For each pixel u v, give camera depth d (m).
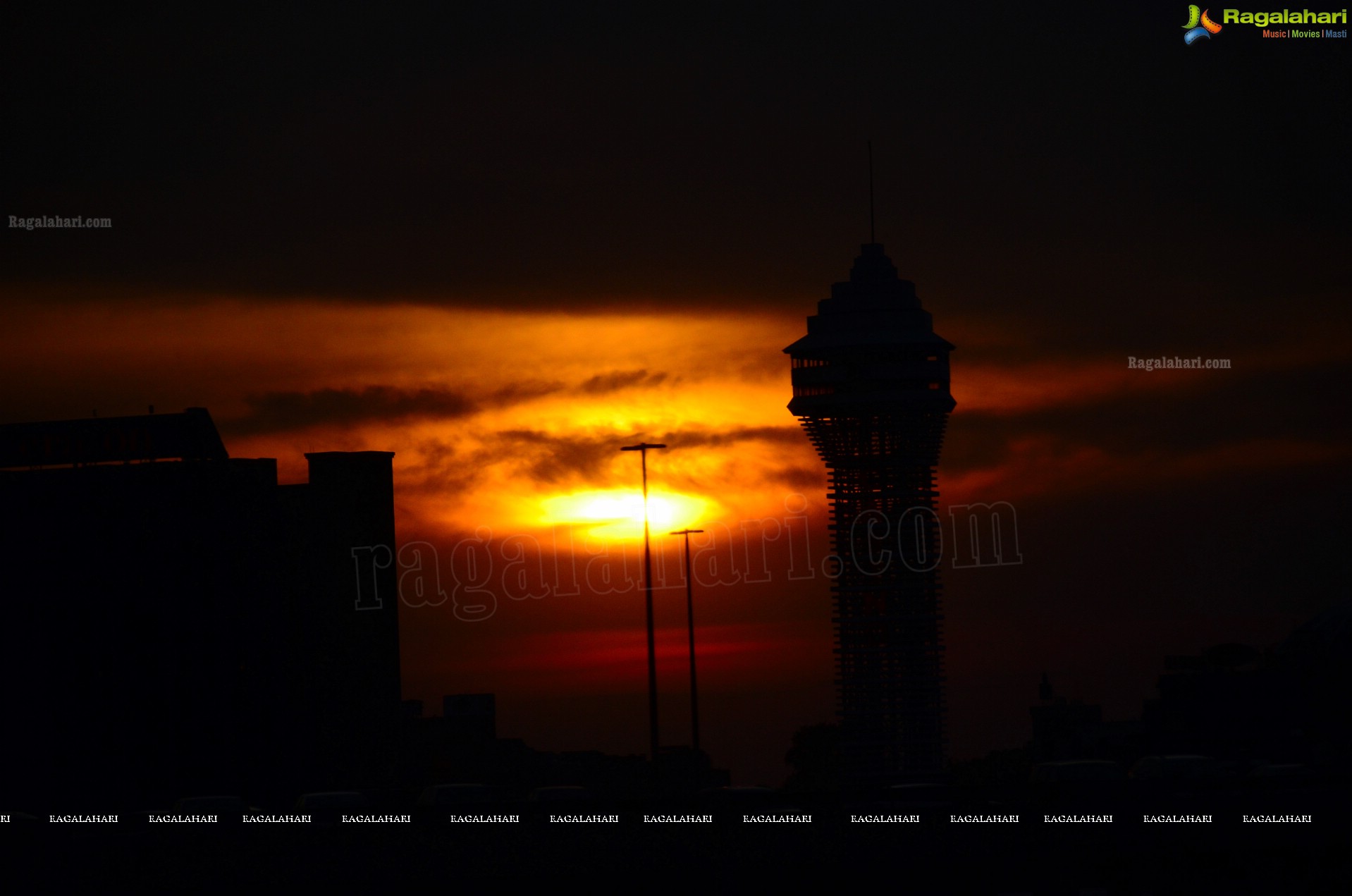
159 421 154.25
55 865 65.12
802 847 63.44
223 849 65.56
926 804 66.38
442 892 64.62
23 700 150.75
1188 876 61.34
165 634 151.62
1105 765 85.00
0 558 153.38
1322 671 155.88
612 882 63.97
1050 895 61.84
